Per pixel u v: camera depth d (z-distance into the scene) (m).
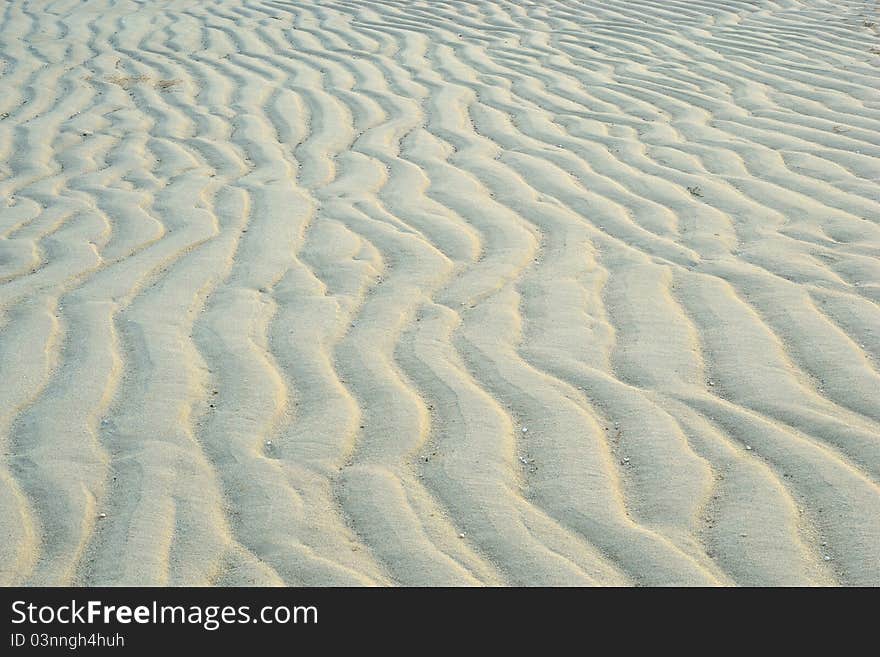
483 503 2.85
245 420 3.26
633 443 3.10
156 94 7.16
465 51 8.02
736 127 6.19
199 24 8.99
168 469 3.02
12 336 3.83
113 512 2.85
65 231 4.89
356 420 3.25
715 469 2.97
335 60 7.82
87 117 6.72
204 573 2.64
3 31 8.91
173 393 3.41
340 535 2.76
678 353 3.61
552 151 5.87
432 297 4.11
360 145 6.05
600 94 6.92
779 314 3.88
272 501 2.88
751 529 2.72
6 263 4.54
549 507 2.84
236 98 7.00
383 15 9.14
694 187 5.28
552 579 2.60
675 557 2.64
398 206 5.10
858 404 3.24
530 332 3.80
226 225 4.91
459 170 5.61
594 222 4.88
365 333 3.81
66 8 9.63
